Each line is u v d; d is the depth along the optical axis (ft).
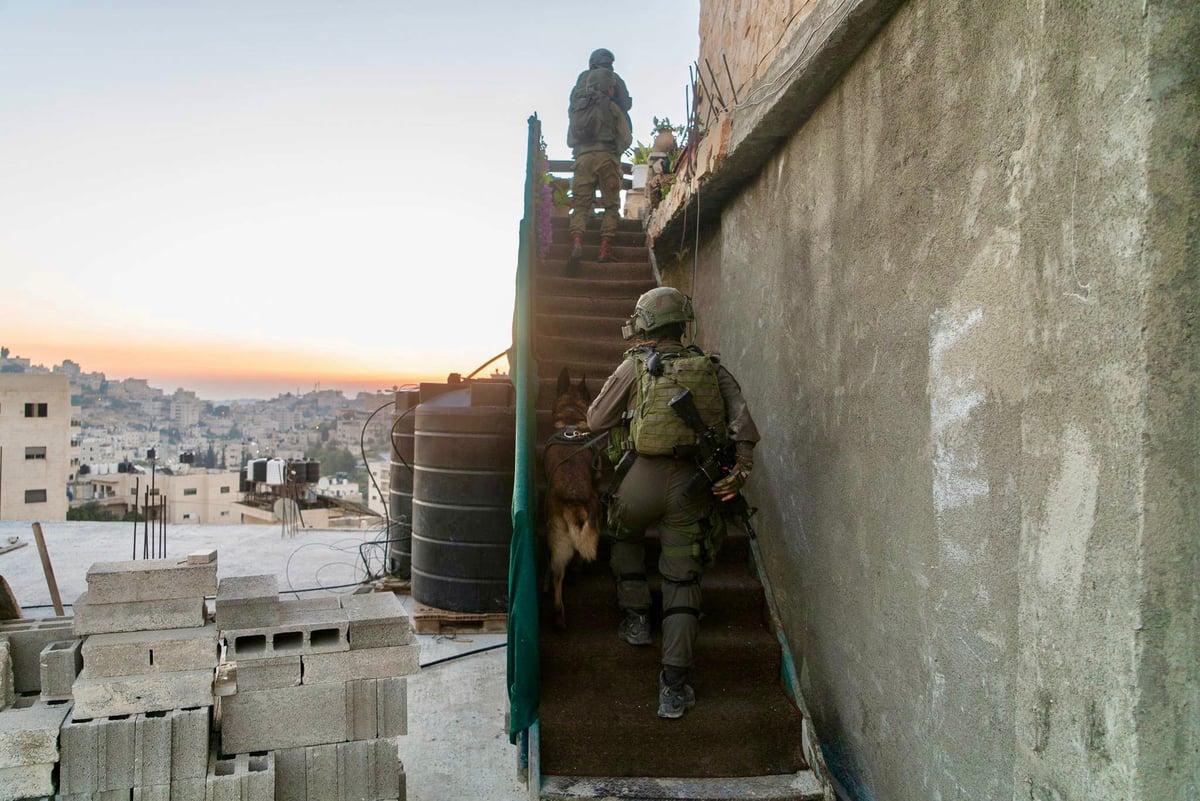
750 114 12.34
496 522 17.57
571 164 26.55
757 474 13.47
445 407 17.84
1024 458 5.84
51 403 129.39
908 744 8.11
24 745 7.62
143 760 7.95
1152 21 4.69
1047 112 5.57
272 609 8.84
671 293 10.98
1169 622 4.68
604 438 12.30
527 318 13.83
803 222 11.57
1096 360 5.08
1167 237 4.68
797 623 11.40
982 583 6.82
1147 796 4.68
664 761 9.93
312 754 8.73
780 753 10.12
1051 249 5.52
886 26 8.86
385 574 22.11
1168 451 4.69
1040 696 5.56
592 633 11.64
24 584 21.33
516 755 11.95
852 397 9.69
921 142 8.04
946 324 7.51
